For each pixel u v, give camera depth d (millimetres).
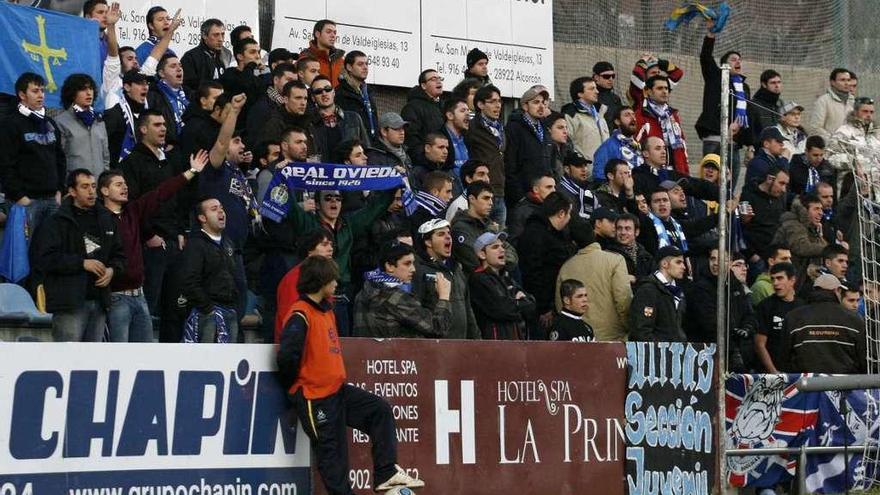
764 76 61438
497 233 41406
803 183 56938
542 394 37000
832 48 69062
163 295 36750
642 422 38906
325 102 45125
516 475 36375
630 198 48812
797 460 42250
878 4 69312
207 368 31609
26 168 37469
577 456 37562
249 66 46344
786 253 49562
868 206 52844
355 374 33875
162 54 45281
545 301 43688
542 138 49500
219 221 37062
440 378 35250
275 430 32469
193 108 41531
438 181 42656
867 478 43781
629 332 41938
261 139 43094
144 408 30750
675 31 65375
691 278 49531
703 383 40406
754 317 46531
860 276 53562
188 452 31281
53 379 29578
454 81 58375
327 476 32188
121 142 41906
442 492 35062
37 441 29359
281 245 39406
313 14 54469
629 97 59125
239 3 52500
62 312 34281
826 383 30109
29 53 41625
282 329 32125
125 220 36250
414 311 36625
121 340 36000
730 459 40969
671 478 39469
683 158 58219
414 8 57281
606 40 63438
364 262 40781
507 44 59875
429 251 38969
